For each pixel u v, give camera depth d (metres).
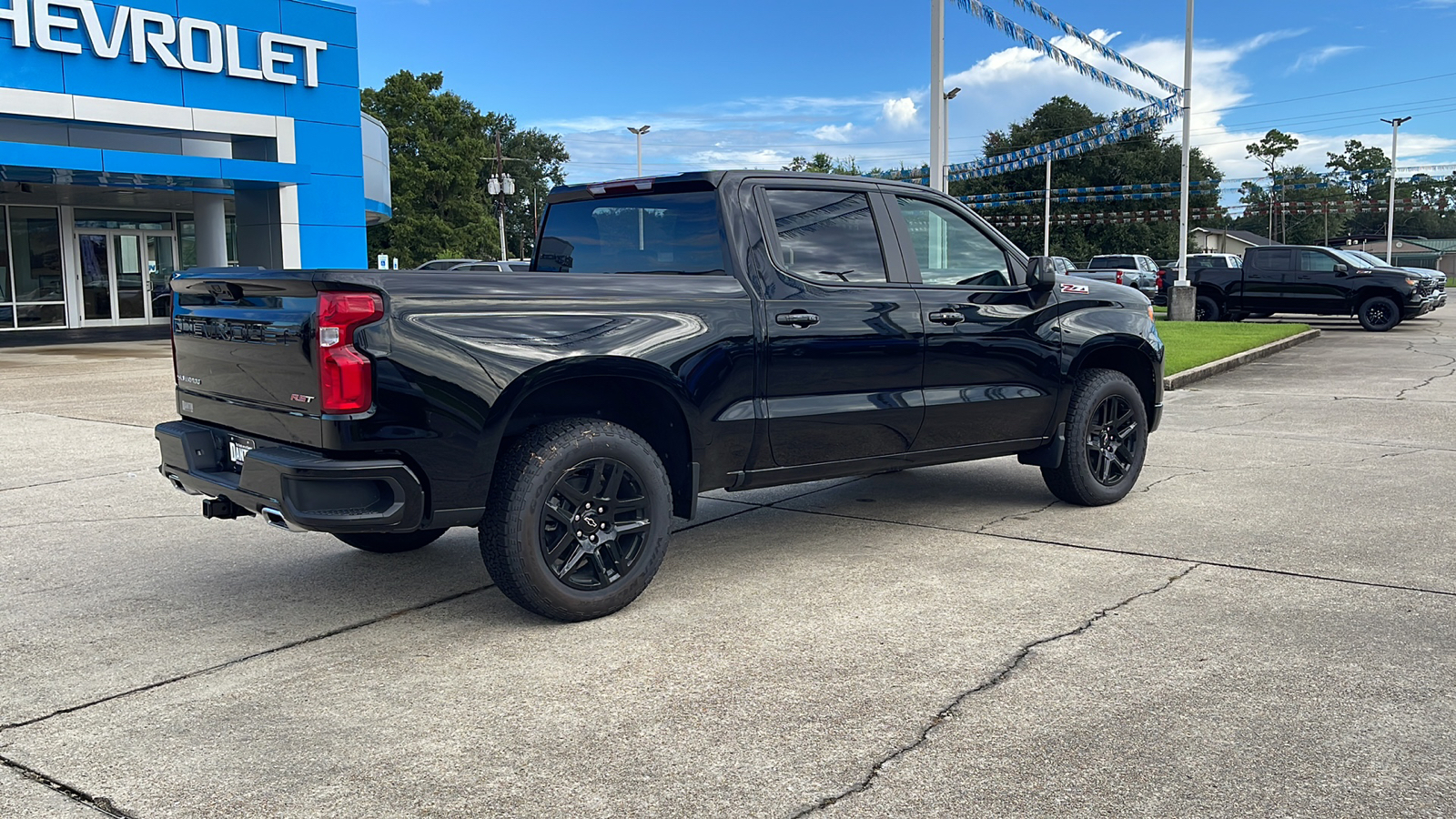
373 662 3.95
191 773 3.06
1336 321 25.95
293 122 21.31
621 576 4.42
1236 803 2.82
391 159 62.75
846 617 4.38
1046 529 5.84
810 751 3.16
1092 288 6.31
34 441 9.08
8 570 5.22
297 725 3.38
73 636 4.26
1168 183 71.62
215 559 5.43
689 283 4.59
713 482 4.71
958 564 5.14
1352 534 5.61
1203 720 3.33
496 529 4.14
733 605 4.56
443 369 3.91
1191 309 24.25
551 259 5.65
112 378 14.25
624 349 4.30
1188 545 5.44
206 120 20.09
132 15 19.05
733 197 4.88
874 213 5.34
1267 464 7.71
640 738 3.26
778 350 4.79
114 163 18.09
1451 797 2.84
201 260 23.00
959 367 5.50
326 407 3.77
